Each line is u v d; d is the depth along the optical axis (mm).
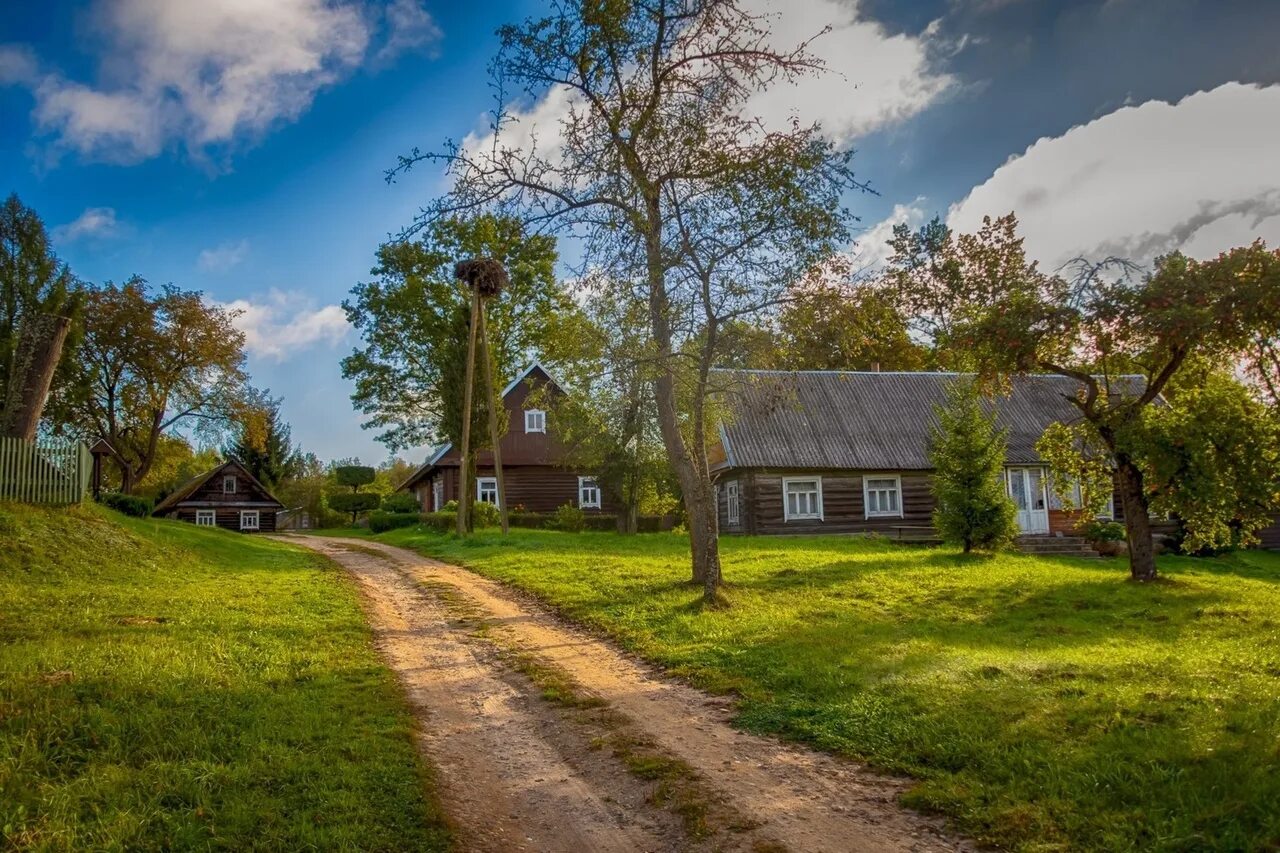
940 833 6211
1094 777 6535
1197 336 17000
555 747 8422
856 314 16219
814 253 15641
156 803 6414
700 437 16969
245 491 51750
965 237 54875
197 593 16062
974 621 14820
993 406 35844
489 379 32688
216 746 7625
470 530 34594
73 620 12562
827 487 32969
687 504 17469
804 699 9477
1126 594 17500
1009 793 6527
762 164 15445
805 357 16844
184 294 48844
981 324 19312
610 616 14695
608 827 6609
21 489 19781
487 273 32938
